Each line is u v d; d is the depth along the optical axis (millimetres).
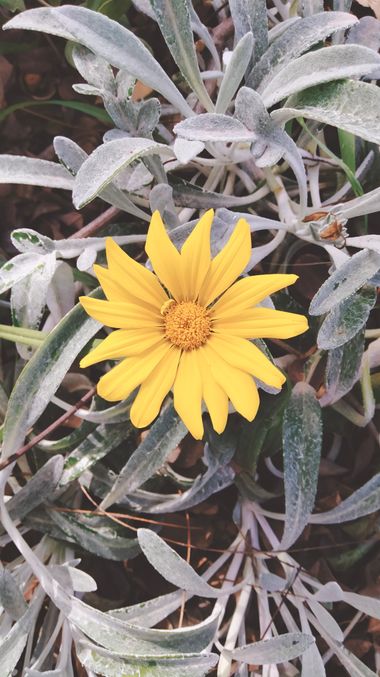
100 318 380
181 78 530
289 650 447
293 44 438
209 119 421
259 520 513
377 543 530
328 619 475
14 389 440
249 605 523
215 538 526
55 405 511
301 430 465
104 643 441
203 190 472
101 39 422
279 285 379
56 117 534
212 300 389
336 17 434
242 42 420
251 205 507
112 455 509
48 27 441
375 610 467
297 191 511
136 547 491
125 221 512
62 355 442
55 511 492
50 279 440
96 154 407
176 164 490
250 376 380
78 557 519
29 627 456
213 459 483
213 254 432
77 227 527
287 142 428
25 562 491
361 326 429
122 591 520
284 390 479
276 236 474
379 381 489
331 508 526
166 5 428
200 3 529
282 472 532
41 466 504
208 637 453
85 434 485
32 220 529
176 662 428
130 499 496
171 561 440
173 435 464
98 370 517
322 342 425
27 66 530
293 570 490
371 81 504
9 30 522
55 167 465
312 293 511
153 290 386
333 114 408
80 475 499
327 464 527
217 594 464
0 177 455
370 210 443
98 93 443
